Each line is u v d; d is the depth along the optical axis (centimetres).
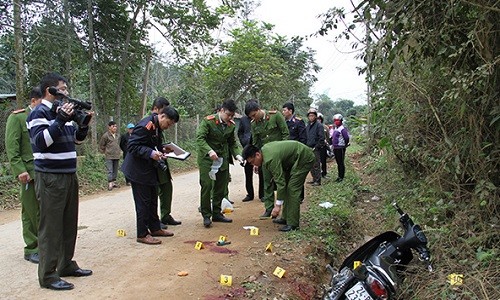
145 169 595
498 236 475
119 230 655
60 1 1462
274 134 828
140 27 1794
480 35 435
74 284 459
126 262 527
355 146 2075
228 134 695
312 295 500
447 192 571
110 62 1759
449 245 516
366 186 1045
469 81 421
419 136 669
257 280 482
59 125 412
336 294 409
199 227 693
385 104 758
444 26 428
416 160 729
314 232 658
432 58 502
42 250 439
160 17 1730
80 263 524
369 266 421
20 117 526
